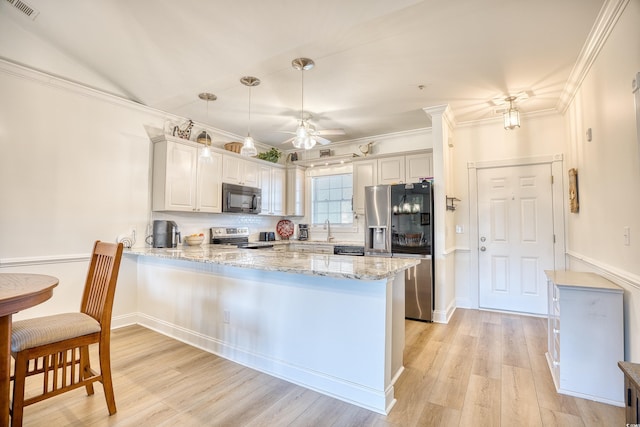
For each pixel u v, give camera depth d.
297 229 6.09
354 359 2.12
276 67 2.91
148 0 2.19
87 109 3.29
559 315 2.24
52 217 3.04
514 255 4.21
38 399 1.68
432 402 2.10
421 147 4.81
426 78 3.10
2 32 2.71
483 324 3.72
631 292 2.00
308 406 2.06
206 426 1.84
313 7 2.13
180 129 4.20
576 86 3.15
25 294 1.46
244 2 2.12
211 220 4.70
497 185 4.31
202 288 3.00
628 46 1.97
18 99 2.83
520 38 2.45
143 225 3.78
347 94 3.49
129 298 3.64
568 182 3.86
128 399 2.12
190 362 2.68
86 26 2.62
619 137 2.17
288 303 2.43
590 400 2.12
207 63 2.89
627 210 2.08
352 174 5.55
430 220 3.90
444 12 2.14
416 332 3.45
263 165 5.25
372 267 2.19
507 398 2.15
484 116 4.22
